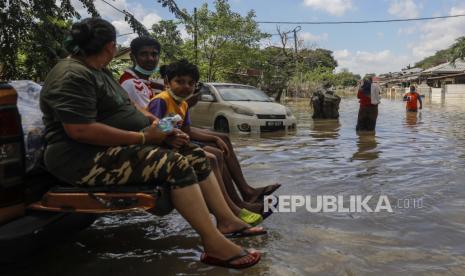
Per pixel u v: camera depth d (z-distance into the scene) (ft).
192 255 11.77
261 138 35.14
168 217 14.92
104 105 10.44
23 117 11.16
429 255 11.72
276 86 115.14
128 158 9.90
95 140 9.73
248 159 25.27
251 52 97.09
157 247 12.33
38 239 9.89
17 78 25.85
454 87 112.37
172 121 10.30
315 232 13.37
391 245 12.39
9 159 9.88
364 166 23.16
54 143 10.05
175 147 10.91
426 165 23.39
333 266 11.03
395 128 42.78
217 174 12.48
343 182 19.57
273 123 38.99
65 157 9.97
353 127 44.11
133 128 10.96
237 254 10.40
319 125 46.52
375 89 38.99
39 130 11.14
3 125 9.70
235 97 41.37
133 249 12.20
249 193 14.32
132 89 13.65
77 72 9.70
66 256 11.72
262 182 19.69
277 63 146.20
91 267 11.05
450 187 18.60
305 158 25.63
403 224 14.12
